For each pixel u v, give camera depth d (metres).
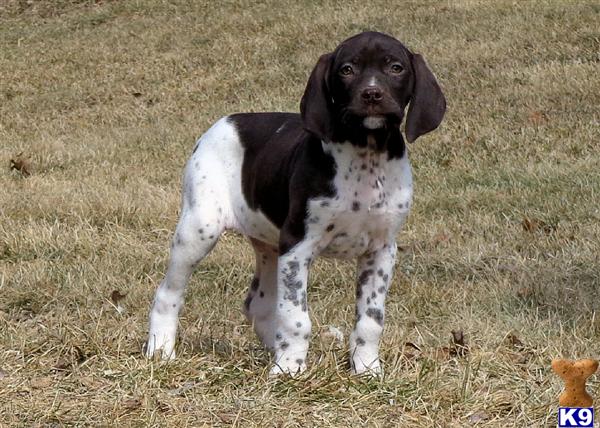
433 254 12.75
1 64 26.73
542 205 14.50
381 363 8.95
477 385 8.52
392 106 7.79
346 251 8.53
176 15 29.38
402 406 8.14
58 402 8.11
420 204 14.85
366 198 8.18
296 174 8.29
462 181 16.03
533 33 23.47
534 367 9.02
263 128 9.04
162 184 16.58
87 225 14.00
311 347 9.55
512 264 12.28
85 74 25.56
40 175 17.22
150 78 24.78
